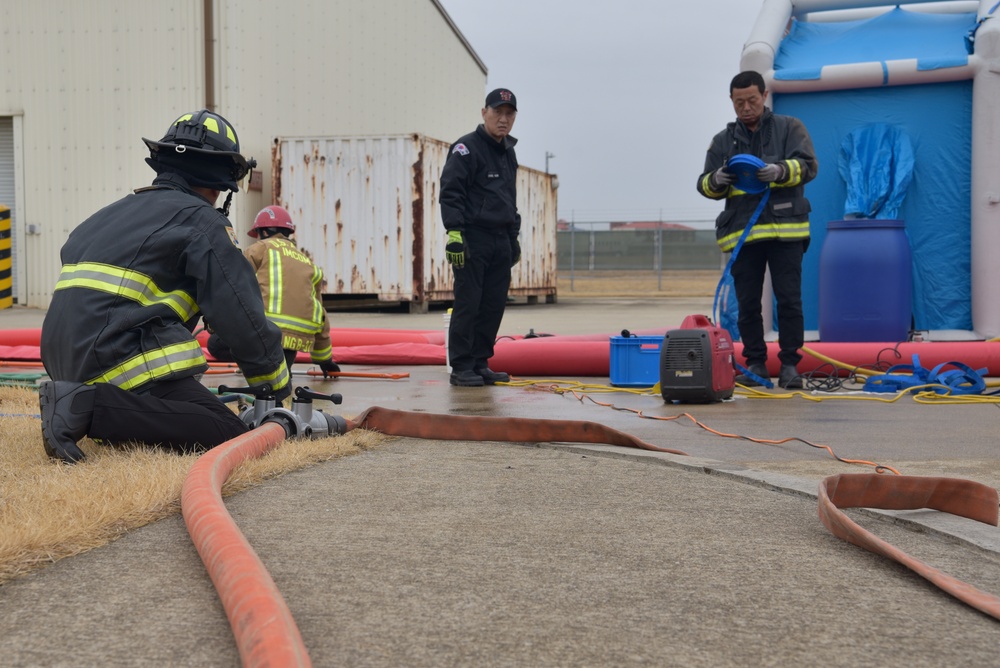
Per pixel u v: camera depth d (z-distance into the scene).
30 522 2.32
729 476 3.19
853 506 2.79
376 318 14.70
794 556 2.29
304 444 3.58
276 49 17.67
